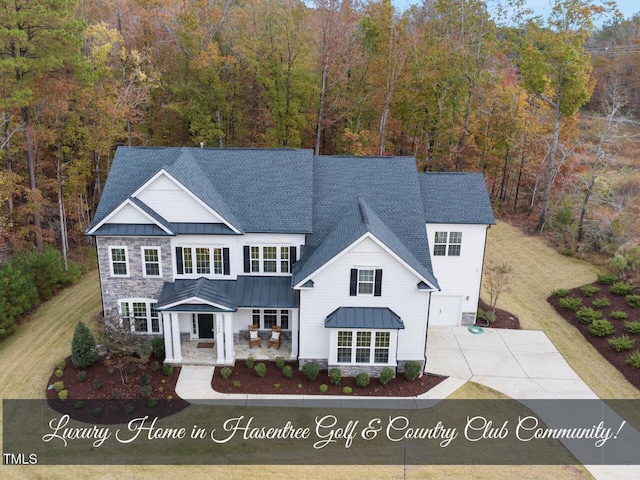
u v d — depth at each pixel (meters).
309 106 50.66
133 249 24.61
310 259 24.61
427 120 47.66
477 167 51.88
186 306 23.42
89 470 17.61
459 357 25.72
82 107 34.41
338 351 23.56
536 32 42.91
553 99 44.94
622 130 63.25
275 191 26.50
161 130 49.12
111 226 24.20
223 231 24.61
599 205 43.34
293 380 23.36
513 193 55.94
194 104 45.53
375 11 45.62
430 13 52.06
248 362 24.16
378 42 45.00
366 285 23.12
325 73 45.47
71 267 34.94
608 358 25.61
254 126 51.16
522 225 46.59
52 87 32.12
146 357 22.47
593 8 39.94
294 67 45.34
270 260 25.72
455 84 43.62
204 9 48.84
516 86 51.56
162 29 47.25
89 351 23.44
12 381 22.94
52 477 17.28
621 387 23.30
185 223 24.89
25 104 30.03
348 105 49.88
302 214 25.67
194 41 45.09
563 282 34.28
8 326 26.86
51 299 31.80
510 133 49.25
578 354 26.22
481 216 27.30
